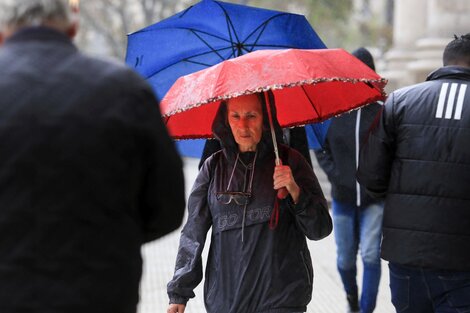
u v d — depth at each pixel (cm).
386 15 9050
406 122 1127
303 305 1083
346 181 1659
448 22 3769
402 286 1146
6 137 716
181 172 784
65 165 718
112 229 736
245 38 1283
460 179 1092
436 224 1095
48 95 727
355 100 1223
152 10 8419
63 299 708
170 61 1310
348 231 1695
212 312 1091
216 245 1098
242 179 1090
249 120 1079
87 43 10212
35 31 757
